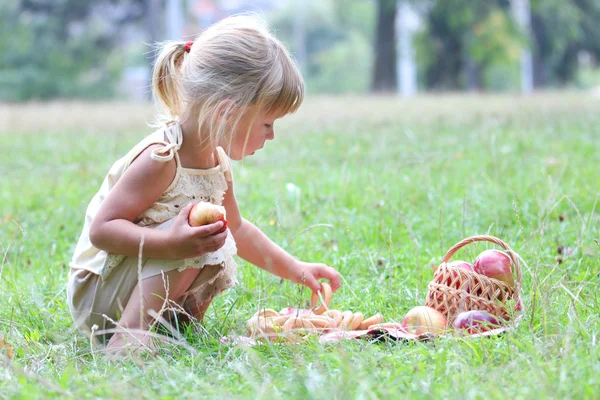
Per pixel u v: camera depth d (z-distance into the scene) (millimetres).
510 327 3352
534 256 4535
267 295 4297
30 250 5715
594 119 13070
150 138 3645
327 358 3094
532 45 37906
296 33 80688
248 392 2803
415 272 4633
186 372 3043
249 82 3559
